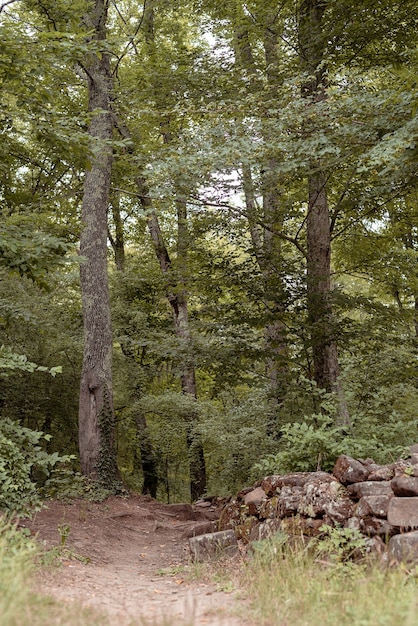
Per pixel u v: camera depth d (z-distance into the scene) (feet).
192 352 44.14
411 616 11.03
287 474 26.50
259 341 47.44
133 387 67.15
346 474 22.47
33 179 53.11
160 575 23.86
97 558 27.53
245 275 44.09
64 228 36.83
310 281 42.22
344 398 36.37
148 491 76.07
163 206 37.68
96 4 49.83
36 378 58.80
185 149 34.68
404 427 29.78
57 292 61.41
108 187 49.70
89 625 12.80
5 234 29.04
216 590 18.51
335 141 33.42
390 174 34.47
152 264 73.97
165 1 54.29
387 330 43.27
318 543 21.16
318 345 41.42
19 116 31.55
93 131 49.01
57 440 65.00
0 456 24.41
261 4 44.06
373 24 39.40
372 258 49.39
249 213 43.50
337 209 43.75
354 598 14.05
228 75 43.24
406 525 19.15
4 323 50.19
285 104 35.42
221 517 30.83
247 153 33.22
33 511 29.81
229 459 43.86
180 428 63.67
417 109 28.55
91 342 47.11
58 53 31.07
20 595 12.96
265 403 43.80
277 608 14.20
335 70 39.01
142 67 50.44
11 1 34.60
